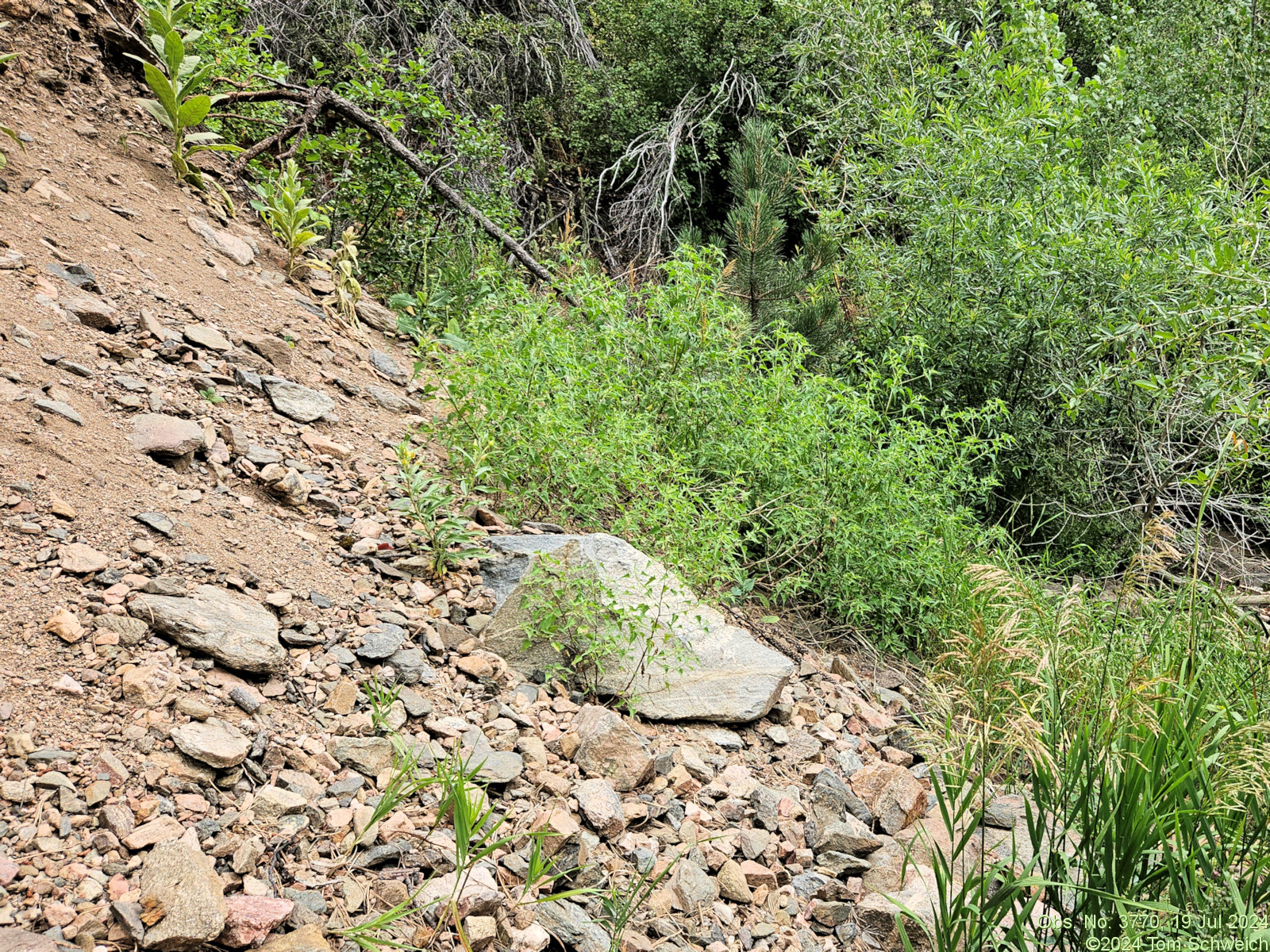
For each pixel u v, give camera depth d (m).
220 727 2.37
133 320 3.90
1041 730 2.61
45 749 2.11
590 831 2.68
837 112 8.52
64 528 2.70
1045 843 3.07
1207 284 5.38
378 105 7.25
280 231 5.48
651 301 5.07
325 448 3.89
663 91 12.18
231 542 3.08
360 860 2.26
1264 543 7.26
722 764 3.27
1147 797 2.33
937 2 10.62
